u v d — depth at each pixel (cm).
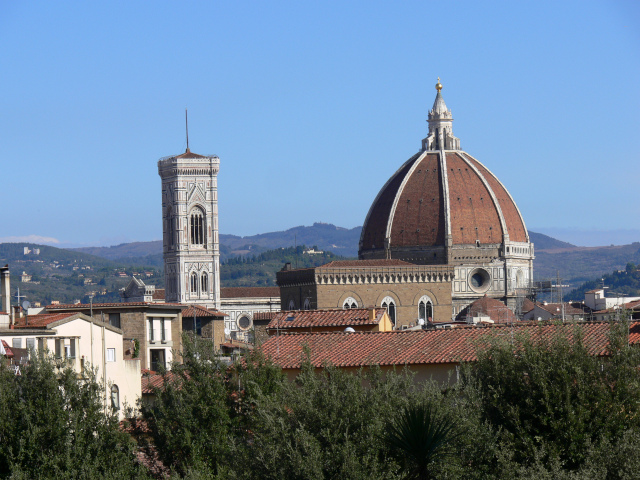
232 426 15088
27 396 14325
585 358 13225
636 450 12088
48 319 18162
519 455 12688
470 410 12731
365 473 11912
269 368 15525
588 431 12744
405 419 11100
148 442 15388
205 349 15900
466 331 17375
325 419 12575
